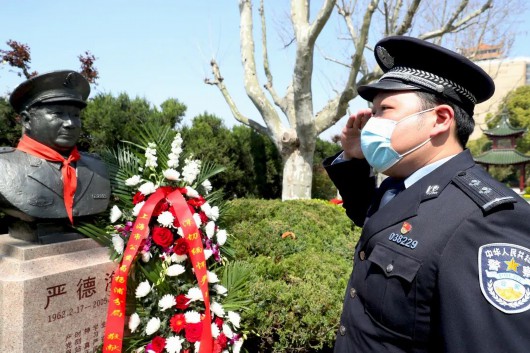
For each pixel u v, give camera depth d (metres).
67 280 2.25
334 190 11.45
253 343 2.77
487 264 1.07
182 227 2.45
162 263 2.45
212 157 7.41
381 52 1.47
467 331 1.05
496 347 1.01
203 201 2.68
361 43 6.34
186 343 2.37
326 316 2.57
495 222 1.12
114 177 2.67
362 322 1.34
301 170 8.13
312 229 4.03
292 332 2.53
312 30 6.73
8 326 2.06
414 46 1.35
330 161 1.95
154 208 2.49
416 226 1.25
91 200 2.48
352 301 1.42
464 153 1.35
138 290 2.39
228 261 2.91
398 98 1.37
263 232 3.57
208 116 7.89
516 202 1.13
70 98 2.30
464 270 1.11
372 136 1.42
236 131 8.62
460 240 1.14
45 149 2.33
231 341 2.48
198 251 2.45
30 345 2.08
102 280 2.44
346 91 6.90
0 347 2.07
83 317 2.34
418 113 1.34
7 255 2.25
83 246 2.47
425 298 1.18
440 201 1.26
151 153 2.64
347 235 4.56
